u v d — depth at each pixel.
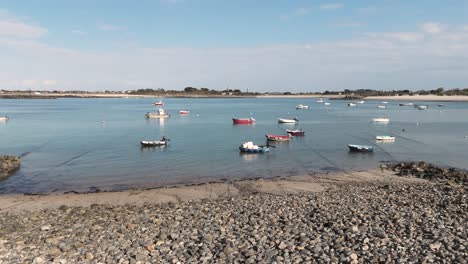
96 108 177.12
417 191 27.80
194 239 17.42
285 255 15.12
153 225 19.84
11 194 30.16
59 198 28.72
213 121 102.94
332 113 139.50
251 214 21.55
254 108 178.50
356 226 18.34
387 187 29.83
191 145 56.78
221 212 22.34
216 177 35.97
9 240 17.72
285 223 19.50
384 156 47.38
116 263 14.88
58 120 105.50
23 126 88.06
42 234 18.62
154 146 55.59
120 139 64.06
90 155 48.31
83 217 21.95
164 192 30.25
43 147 55.16
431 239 16.31
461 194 26.20
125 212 23.06
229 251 15.64
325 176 36.00
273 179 34.81
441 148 53.81
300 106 172.25
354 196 26.30
